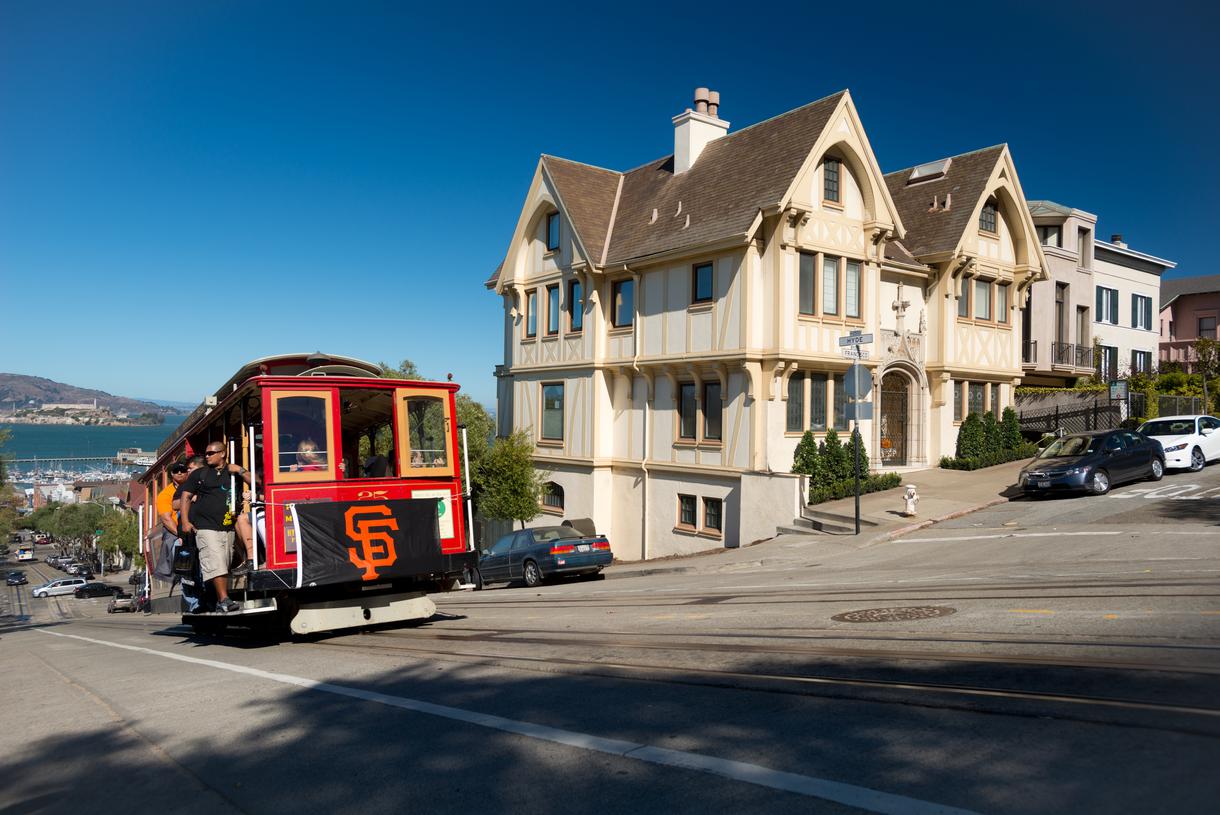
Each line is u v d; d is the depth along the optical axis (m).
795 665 6.75
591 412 26.78
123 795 4.80
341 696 6.86
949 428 27.06
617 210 27.94
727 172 24.25
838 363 23.06
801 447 22.42
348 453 10.34
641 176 28.31
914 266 25.84
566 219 27.17
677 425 24.61
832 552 17.14
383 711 6.23
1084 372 33.50
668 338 24.50
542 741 5.16
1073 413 30.11
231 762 5.25
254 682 7.78
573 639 9.03
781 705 5.59
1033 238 28.22
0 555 128.00
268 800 4.52
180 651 10.94
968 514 19.27
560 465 28.02
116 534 83.81
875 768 4.27
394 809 4.24
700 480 23.75
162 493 15.73
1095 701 5.10
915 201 28.58
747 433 22.39
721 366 22.84
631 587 15.73
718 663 7.07
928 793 3.90
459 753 5.05
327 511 9.65
